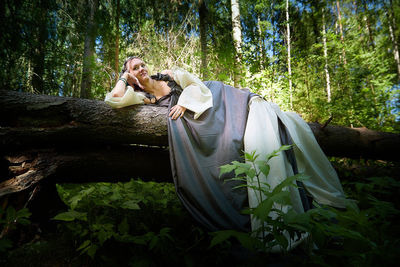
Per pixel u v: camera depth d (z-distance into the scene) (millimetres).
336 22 7332
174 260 1337
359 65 5336
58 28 3625
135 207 1550
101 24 4055
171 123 1993
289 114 2363
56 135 1933
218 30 6004
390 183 1786
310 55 5684
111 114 2037
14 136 1830
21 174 1836
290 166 2002
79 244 1574
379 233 1116
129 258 1418
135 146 2352
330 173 2240
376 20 7637
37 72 3238
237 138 1958
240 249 1485
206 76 4805
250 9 5816
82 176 2078
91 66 4172
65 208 2049
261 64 4684
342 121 4652
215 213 1694
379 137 2830
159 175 2328
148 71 2562
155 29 5598
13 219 1383
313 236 1002
